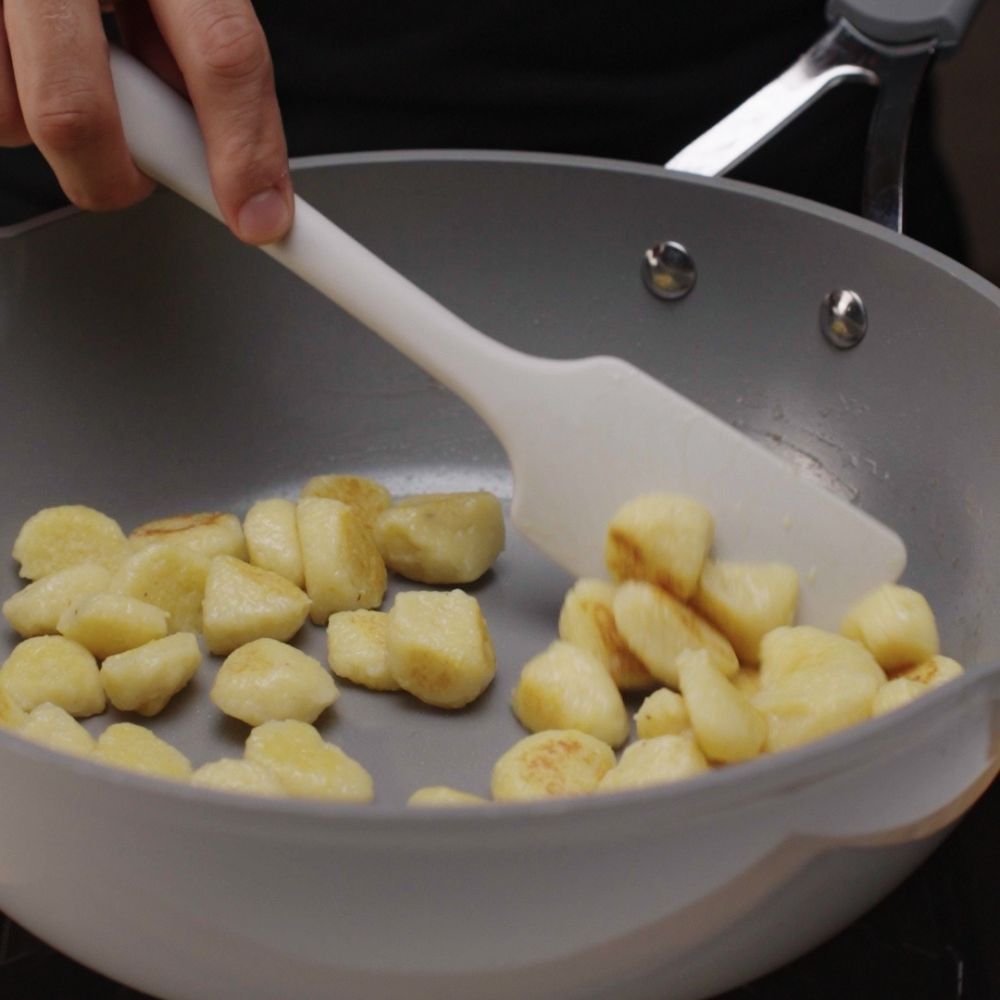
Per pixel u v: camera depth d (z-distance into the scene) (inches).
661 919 22.9
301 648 28.9
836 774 22.6
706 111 33.1
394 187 30.9
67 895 23.4
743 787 22.1
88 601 28.1
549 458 28.1
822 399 30.2
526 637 29.1
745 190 29.9
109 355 30.6
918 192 33.7
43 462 30.2
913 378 29.3
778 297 30.3
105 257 30.1
